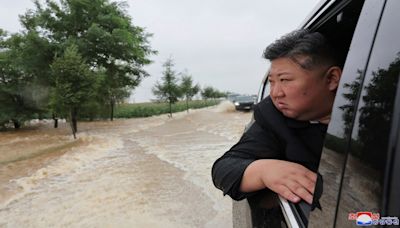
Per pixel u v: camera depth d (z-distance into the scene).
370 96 0.75
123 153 10.78
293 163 1.18
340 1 1.36
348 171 0.79
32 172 8.32
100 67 21.62
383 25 0.79
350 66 0.90
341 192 0.81
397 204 0.61
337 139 0.87
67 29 21.09
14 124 22.45
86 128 21.73
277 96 1.20
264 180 1.16
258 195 1.41
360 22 0.93
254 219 1.51
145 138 14.66
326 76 1.13
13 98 21.47
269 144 1.32
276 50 1.16
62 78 15.55
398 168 0.62
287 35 1.21
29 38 19.34
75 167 8.75
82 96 15.86
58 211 5.45
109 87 22.36
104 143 13.26
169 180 6.94
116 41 21.31
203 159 8.99
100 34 20.17
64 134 18.31
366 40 0.85
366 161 0.71
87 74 15.89
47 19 20.50
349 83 0.88
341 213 0.79
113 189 6.49
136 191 6.26
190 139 13.41
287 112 1.21
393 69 0.70
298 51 1.11
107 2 22.86
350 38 1.62
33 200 6.10
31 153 11.56
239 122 19.48
